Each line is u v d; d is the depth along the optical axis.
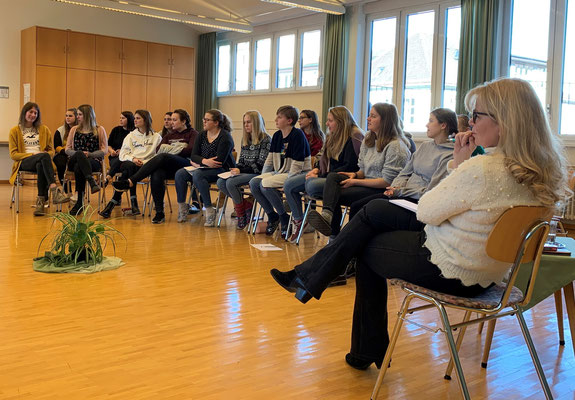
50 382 2.00
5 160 9.91
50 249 4.25
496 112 1.66
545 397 2.00
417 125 8.63
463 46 7.53
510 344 2.59
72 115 6.85
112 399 1.87
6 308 2.85
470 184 1.67
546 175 1.63
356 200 4.10
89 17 10.74
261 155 5.57
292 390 2.01
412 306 3.13
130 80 10.94
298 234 4.92
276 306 3.04
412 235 1.89
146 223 5.76
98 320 2.72
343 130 4.49
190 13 10.54
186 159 6.00
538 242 1.72
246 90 11.61
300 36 10.34
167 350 2.35
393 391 2.04
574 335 2.38
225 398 1.92
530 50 7.15
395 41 8.83
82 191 6.14
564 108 6.90
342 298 3.25
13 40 10.06
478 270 1.72
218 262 4.07
